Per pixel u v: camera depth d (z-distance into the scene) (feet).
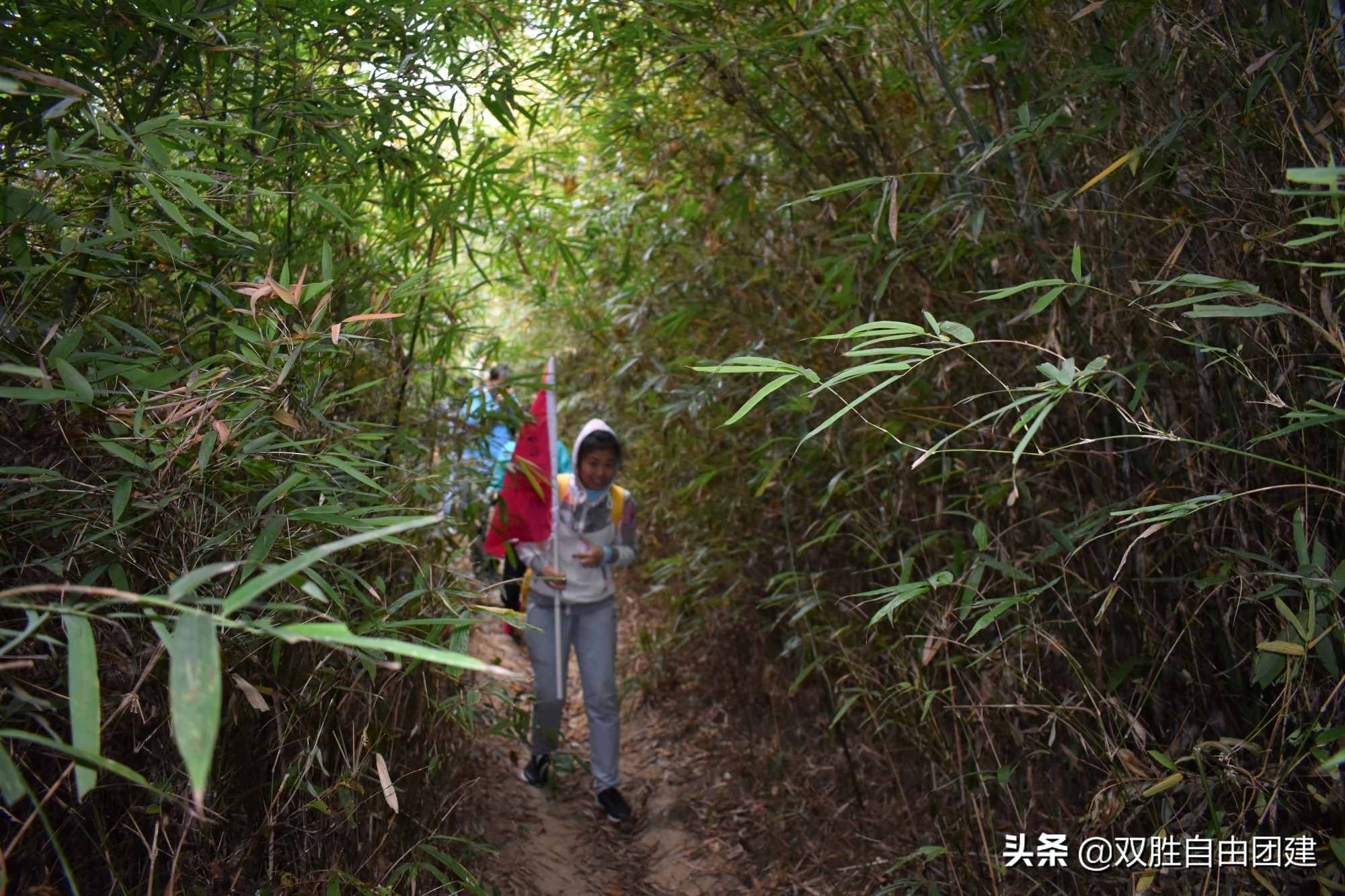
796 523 12.01
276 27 6.36
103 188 5.09
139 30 5.08
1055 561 7.85
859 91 8.99
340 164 7.29
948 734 8.85
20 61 4.60
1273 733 5.27
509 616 5.93
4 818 4.37
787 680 12.60
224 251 5.79
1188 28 5.81
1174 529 6.88
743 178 10.23
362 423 6.21
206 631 2.43
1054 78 7.50
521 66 8.43
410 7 6.75
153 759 4.96
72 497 4.39
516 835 10.16
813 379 4.33
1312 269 5.58
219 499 5.37
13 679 3.89
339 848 6.16
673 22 8.41
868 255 8.38
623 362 13.92
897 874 8.84
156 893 4.92
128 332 5.08
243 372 5.24
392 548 7.77
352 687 5.96
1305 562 4.98
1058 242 7.52
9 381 4.30
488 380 10.57
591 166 12.98
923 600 8.64
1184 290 6.47
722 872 9.91
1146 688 7.04
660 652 14.88
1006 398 8.27
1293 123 5.42
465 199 8.79
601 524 11.17
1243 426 6.26
